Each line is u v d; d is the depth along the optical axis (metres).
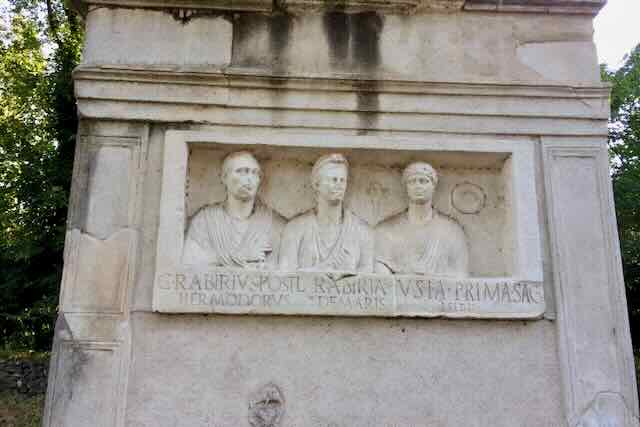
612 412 3.42
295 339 3.43
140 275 3.45
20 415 8.20
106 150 3.62
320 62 3.88
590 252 3.66
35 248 11.44
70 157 12.21
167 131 3.67
